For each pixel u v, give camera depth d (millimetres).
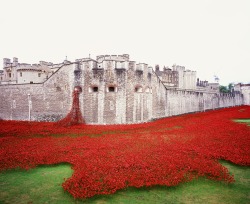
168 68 49500
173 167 9844
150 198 7848
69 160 11328
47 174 10055
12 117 32188
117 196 7992
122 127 22219
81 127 22266
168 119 29812
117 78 25297
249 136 16484
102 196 7965
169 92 33438
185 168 9961
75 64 26406
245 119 28703
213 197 7898
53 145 14227
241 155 11859
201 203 7484
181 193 8219
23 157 11539
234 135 16875
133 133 18844
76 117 25516
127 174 9250
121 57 37594
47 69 46938
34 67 44469
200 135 17125
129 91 25922
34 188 8617
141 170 9648
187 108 39469
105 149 13133
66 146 13914
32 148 13422
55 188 8625
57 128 21547
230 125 21984
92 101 25547
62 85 27625
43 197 7891
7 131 19500
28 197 7887
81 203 7504
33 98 30000
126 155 11719
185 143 14430
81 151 12898
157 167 9914
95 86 25562
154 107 29688
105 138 16438
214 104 51906
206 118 29422
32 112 30047
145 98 27781
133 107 26359
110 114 25297
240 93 71500
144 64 27453
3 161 11031
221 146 13586
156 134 18016
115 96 25297
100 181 8805
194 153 12211
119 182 8492
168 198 7844
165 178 8922
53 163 11164
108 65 25281
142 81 27266
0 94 33719
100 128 21578
